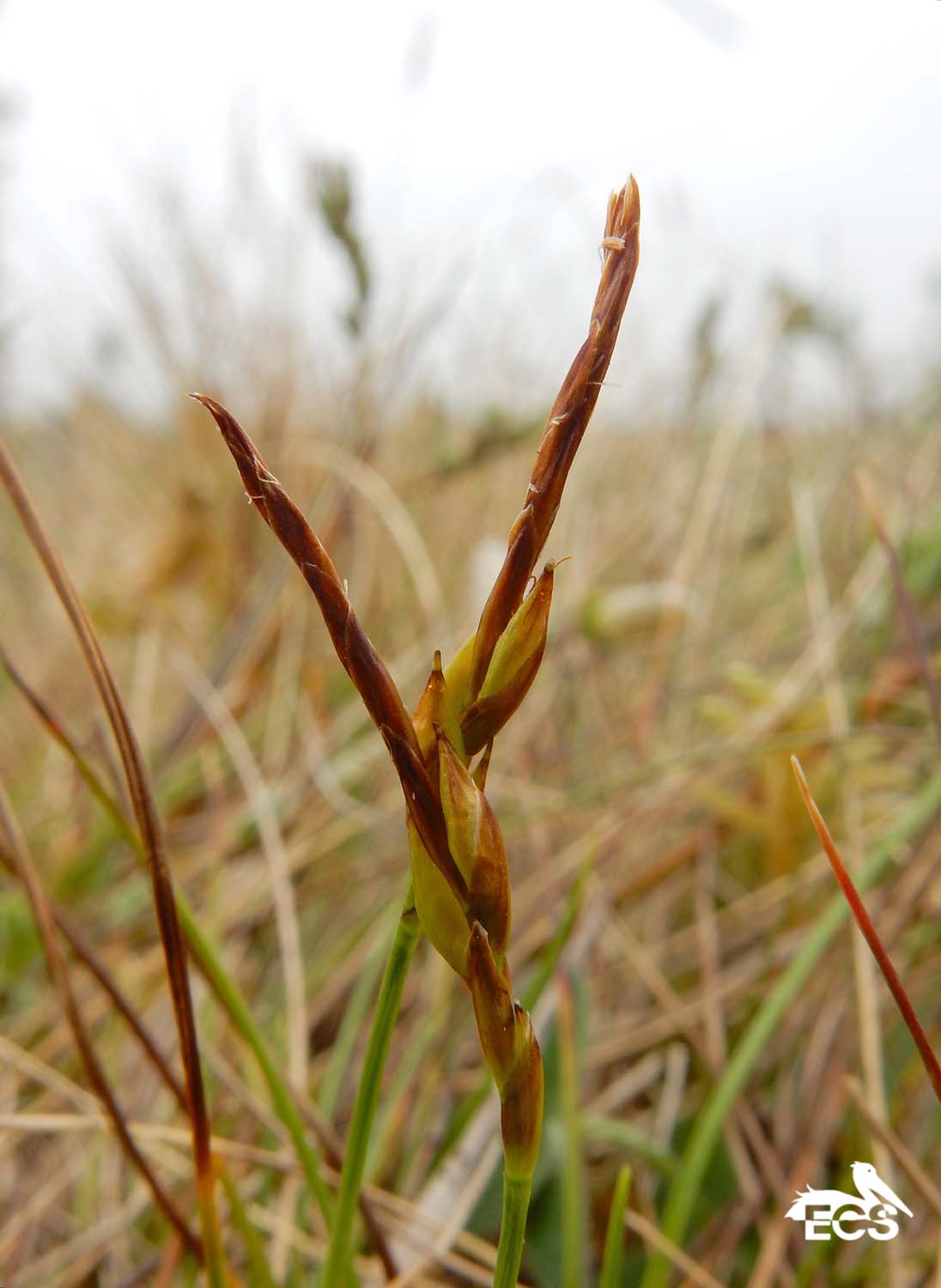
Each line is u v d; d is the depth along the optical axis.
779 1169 0.07
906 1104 0.08
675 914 0.11
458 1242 0.07
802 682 0.12
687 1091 0.09
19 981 0.10
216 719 0.11
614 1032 0.09
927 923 0.09
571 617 0.13
